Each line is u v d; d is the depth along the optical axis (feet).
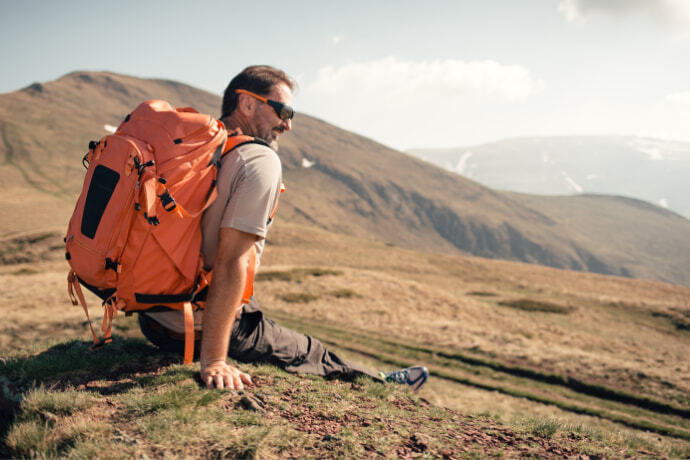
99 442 6.70
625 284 262.88
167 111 8.30
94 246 7.59
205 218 8.05
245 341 10.31
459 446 8.61
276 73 9.20
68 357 11.44
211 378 8.67
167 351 12.12
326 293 134.41
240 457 6.67
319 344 12.46
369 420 9.29
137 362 11.47
